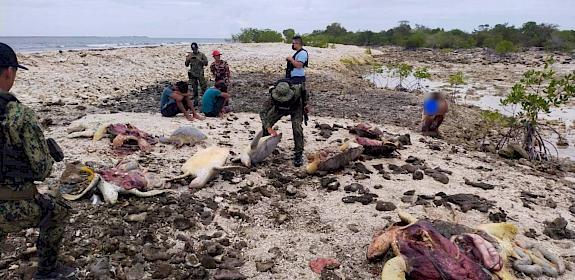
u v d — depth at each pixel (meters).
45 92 12.77
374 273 4.59
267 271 4.56
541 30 70.19
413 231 4.64
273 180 6.79
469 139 11.66
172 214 5.44
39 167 3.31
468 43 69.69
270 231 5.36
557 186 7.79
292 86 7.36
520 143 10.83
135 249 4.67
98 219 5.18
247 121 10.57
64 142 7.79
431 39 72.31
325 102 15.00
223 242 4.99
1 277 4.07
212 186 6.42
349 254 4.94
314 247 5.05
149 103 12.66
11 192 3.29
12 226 3.40
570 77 10.44
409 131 11.21
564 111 17.59
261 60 25.44
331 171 7.32
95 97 12.93
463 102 18.98
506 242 5.00
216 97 10.81
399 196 6.53
